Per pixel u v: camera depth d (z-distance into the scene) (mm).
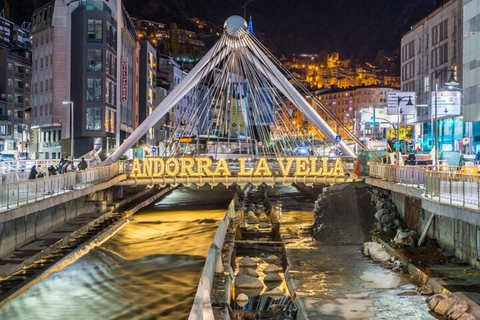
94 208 42688
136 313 20031
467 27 67688
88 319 19000
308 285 25484
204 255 30688
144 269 27094
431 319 20031
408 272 26531
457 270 24500
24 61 109875
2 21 120250
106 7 83938
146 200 59000
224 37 55250
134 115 105688
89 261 28078
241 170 46781
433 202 23969
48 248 27594
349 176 46125
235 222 45062
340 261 30625
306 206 60094
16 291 20625
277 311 22938
